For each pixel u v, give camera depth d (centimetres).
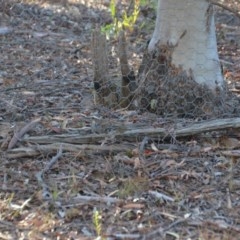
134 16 959
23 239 423
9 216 451
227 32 1092
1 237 425
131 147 545
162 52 621
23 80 781
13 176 508
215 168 523
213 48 626
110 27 888
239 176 511
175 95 618
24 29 1060
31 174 510
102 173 512
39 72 823
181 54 616
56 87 738
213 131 564
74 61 889
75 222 444
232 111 623
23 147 540
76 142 550
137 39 998
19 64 865
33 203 469
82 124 598
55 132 577
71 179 503
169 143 560
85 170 516
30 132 575
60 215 453
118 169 516
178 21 612
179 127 564
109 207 463
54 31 1070
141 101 638
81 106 659
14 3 1151
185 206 466
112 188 492
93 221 444
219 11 1200
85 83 757
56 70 837
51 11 1166
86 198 474
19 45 970
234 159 538
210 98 620
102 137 551
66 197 476
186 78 617
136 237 423
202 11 609
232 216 454
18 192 484
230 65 870
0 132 568
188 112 618
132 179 494
